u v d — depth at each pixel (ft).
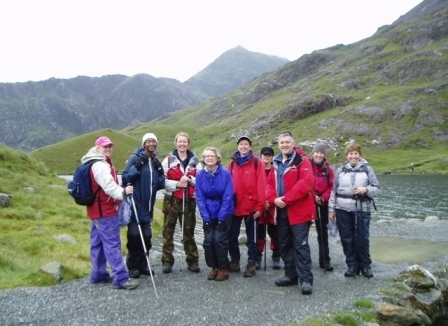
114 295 11.97
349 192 14.73
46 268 13.78
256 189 14.37
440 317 13.17
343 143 165.48
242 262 17.60
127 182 13.65
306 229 12.59
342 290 13.03
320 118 203.10
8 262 15.70
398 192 66.39
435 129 166.30
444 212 43.73
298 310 11.00
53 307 10.84
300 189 12.19
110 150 13.21
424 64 229.04
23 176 33.42
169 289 12.68
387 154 152.46
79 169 12.35
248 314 10.60
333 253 20.08
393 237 25.85
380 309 11.43
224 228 13.66
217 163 13.75
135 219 13.61
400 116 179.11
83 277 14.26
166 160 15.06
